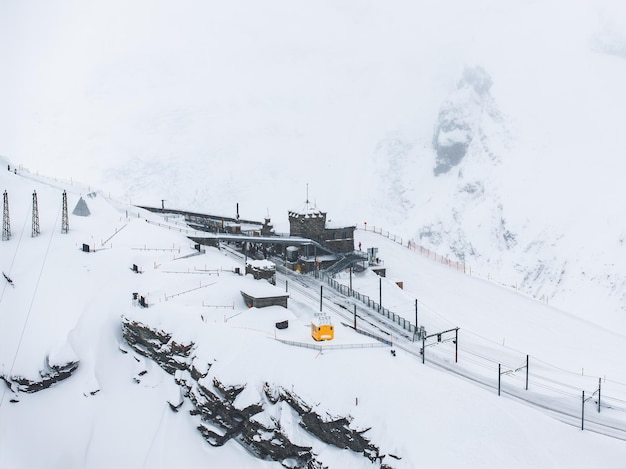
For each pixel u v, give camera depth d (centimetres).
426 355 8619
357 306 10731
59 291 10106
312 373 7006
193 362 7975
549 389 7700
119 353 9169
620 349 10175
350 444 6275
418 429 6003
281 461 6762
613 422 6631
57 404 8406
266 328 8588
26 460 7794
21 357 8806
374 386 6612
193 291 10188
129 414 8138
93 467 7612
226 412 7300
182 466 7262
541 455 5756
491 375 8050
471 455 5725
